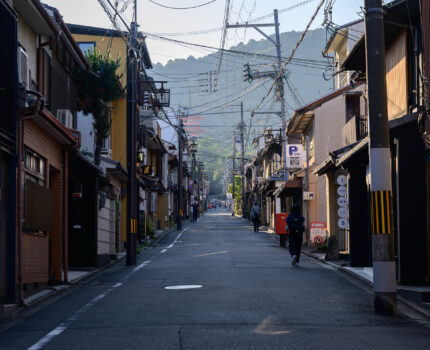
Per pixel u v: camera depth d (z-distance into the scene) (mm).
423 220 11430
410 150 11539
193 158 84000
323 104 28062
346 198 17906
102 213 19375
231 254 20703
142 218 29016
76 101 19531
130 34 19781
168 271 15398
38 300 11078
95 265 17781
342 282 12641
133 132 19672
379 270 8617
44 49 15570
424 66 12430
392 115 15406
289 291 11008
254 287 11547
